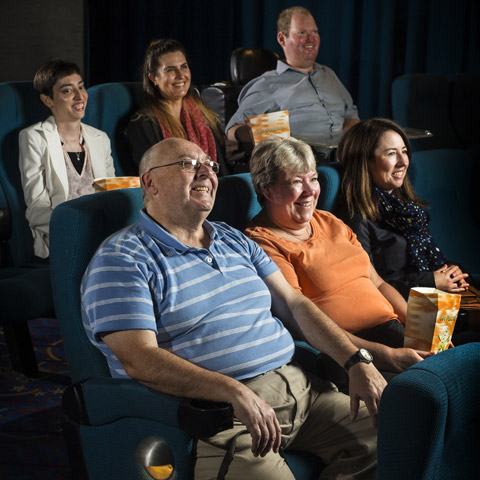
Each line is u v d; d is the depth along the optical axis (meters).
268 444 1.31
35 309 2.23
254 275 1.63
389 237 2.16
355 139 2.16
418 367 1.03
